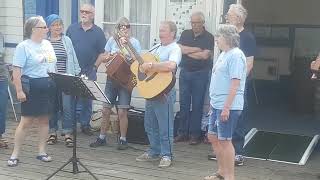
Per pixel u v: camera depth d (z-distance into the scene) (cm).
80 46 623
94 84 436
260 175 505
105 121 595
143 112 624
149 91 496
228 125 433
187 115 622
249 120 756
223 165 461
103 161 539
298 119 778
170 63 488
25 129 521
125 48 532
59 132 657
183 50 605
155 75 498
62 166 481
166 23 502
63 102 595
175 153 576
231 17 509
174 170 512
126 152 576
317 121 766
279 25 1081
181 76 617
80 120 660
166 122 517
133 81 544
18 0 766
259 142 635
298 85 835
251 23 1098
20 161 531
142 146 603
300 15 1068
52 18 578
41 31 506
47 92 516
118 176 490
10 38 779
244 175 504
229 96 424
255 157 571
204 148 601
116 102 592
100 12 699
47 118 531
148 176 492
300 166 541
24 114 513
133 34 686
